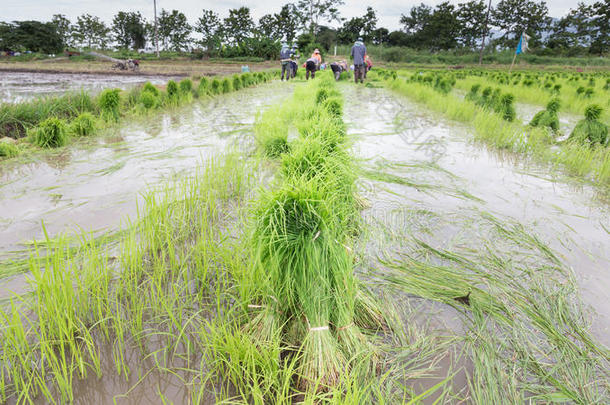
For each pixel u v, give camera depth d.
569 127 8.58
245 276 2.09
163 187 4.26
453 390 1.74
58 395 1.72
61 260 2.15
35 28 55.16
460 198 4.13
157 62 44.25
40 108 7.65
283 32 73.75
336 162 2.92
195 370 1.86
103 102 7.93
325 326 1.83
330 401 1.52
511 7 81.88
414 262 2.79
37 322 1.94
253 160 5.22
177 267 2.72
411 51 63.81
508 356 1.94
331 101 5.28
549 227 3.44
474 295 2.43
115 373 1.84
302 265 1.80
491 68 43.53
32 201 3.85
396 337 2.08
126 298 2.33
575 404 1.68
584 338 2.06
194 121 8.55
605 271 2.74
